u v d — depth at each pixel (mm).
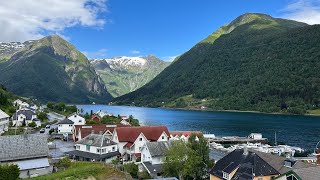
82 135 131000
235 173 75812
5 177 59469
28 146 78188
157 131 123125
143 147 104750
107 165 74750
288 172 63781
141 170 100375
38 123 179750
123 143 117562
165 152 99875
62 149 115375
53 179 61938
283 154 146375
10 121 172375
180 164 86812
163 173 91312
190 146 91000
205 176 88938
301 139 195375
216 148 158000
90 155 104875
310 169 63438
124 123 187750
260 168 74312
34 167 75250
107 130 128250
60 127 154375
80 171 65375
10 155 74625
